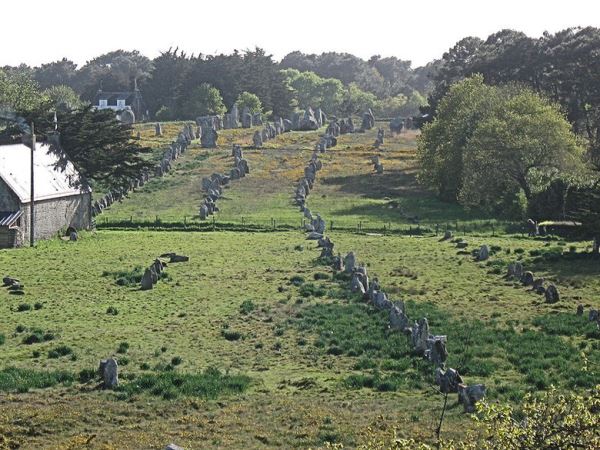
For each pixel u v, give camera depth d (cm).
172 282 6444
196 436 3344
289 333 5028
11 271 6838
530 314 5519
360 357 4556
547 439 2258
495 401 3716
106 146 10644
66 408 3669
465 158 10212
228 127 17788
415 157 14400
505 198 10206
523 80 14650
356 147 15438
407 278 6681
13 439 3319
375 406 3722
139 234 9019
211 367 4350
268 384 4106
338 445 2738
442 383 3953
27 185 8631
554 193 9556
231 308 5628
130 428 3450
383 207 10831
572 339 4922
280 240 8475
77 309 5600
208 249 7919
